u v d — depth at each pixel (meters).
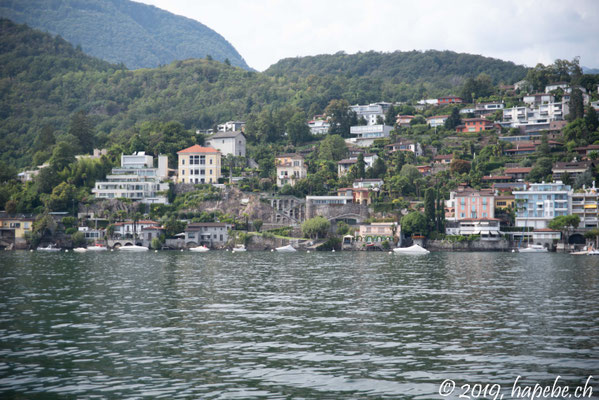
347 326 63.00
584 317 67.81
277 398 41.12
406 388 43.09
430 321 65.62
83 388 42.91
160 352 52.38
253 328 62.00
